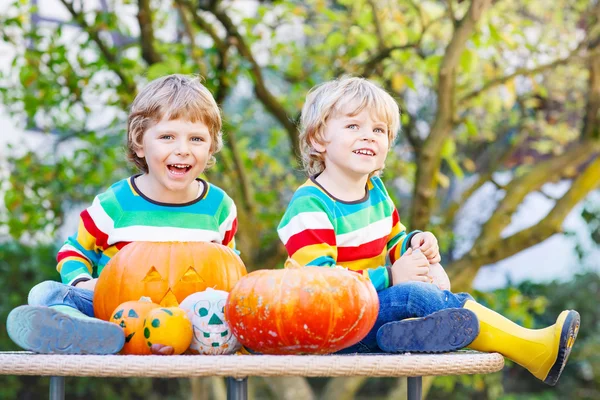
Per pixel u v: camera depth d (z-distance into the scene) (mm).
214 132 2201
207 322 1831
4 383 6840
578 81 5332
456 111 4105
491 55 4797
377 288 2043
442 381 5449
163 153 2092
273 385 5016
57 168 4625
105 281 1966
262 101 4395
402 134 5594
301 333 1730
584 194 4359
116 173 5242
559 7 4797
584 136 4418
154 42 4195
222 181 4641
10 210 4465
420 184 4105
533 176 4496
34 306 1712
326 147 2191
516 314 4789
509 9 4660
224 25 4254
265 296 1742
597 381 7637
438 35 4852
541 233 4336
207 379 5328
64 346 1704
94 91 4324
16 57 4234
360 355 1701
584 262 8078
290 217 2133
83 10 4328
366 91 2174
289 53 4844
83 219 2242
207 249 2020
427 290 1973
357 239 2150
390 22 4480
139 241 2049
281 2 4441
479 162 6934
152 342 1768
